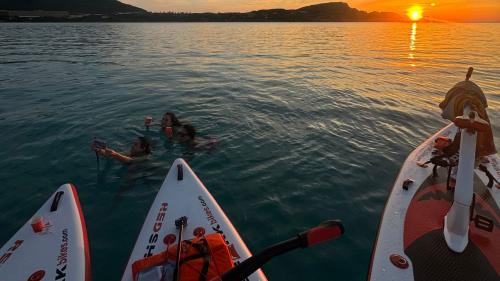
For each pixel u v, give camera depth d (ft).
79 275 11.38
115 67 59.88
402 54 83.61
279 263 13.28
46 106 33.58
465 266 10.75
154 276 8.71
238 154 22.97
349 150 23.91
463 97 12.33
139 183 19.07
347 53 86.38
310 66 64.03
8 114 30.73
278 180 19.69
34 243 12.79
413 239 12.16
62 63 63.57
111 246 14.26
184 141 24.63
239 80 49.34
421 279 10.49
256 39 134.51
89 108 33.06
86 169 20.58
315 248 14.10
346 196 18.11
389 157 22.85
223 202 17.48
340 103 36.32
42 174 20.01
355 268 13.05
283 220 16.06
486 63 66.85
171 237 12.83
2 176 19.74
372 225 15.69
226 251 10.03
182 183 16.72
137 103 35.19
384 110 33.60
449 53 85.66
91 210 16.65
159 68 59.72
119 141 24.72
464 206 11.00
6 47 92.43
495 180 15.31
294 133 27.04
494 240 11.75
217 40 127.34
